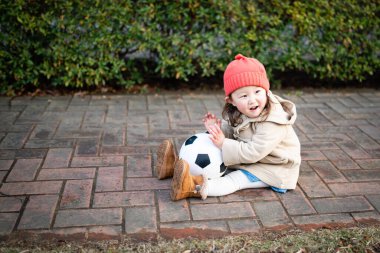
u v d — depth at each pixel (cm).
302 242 228
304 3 466
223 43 469
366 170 312
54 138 353
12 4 417
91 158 319
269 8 463
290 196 274
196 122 397
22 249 216
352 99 477
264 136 257
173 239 228
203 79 519
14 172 294
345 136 374
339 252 220
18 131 364
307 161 324
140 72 500
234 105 269
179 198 261
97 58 456
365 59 498
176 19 454
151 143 349
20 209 251
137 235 231
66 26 438
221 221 246
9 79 466
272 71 534
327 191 282
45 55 446
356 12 477
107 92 477
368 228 241
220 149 270
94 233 232
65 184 281
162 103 448
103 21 439
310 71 511
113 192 272
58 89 475
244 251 220
